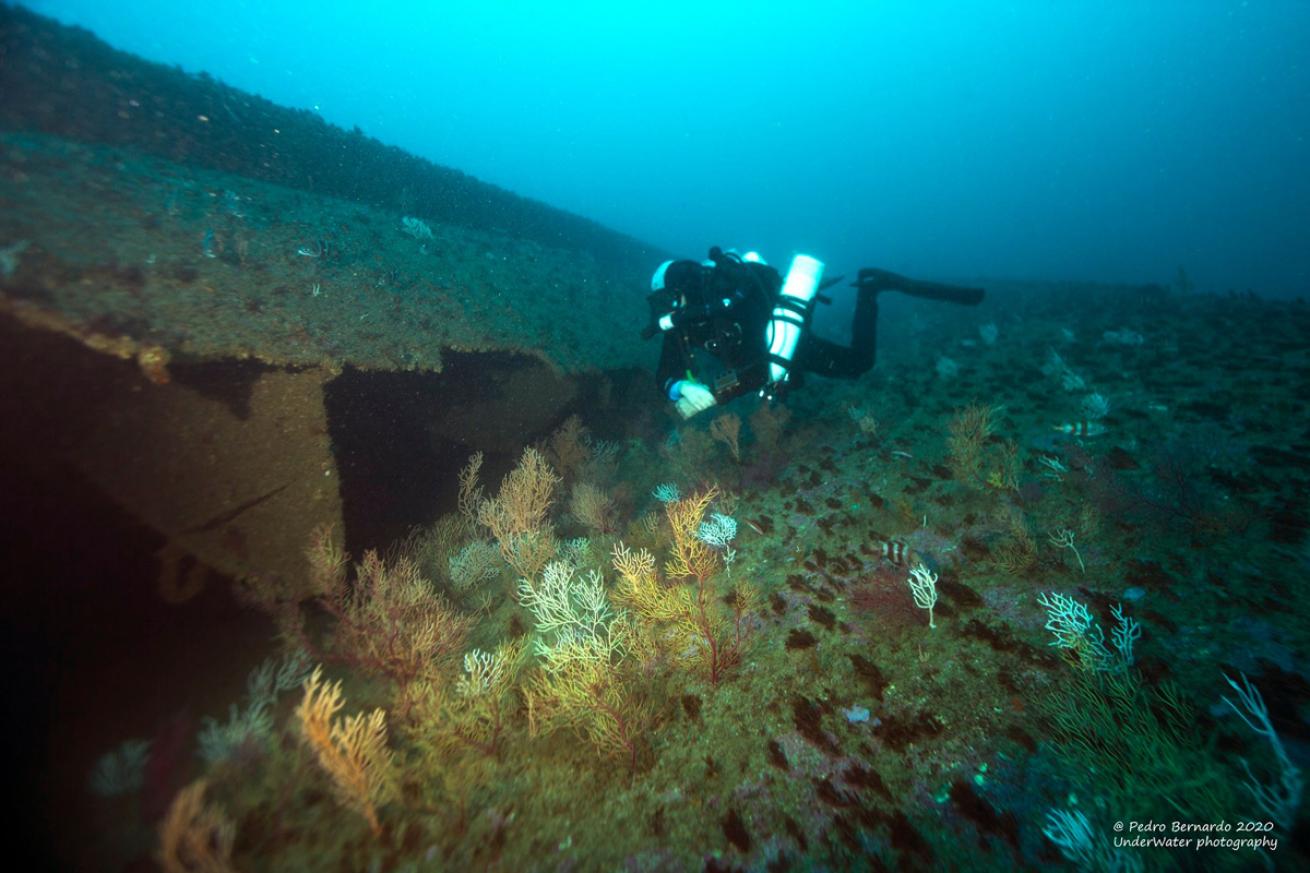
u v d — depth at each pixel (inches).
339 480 123.3
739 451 195.3
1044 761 71.1
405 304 160.4
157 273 109.6
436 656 107.7
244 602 110.3
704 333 160.2
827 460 180.5
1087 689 77.8
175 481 99.7
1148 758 66.6
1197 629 83.2
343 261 158.7
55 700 88.2
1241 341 203.6
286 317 123.6
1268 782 61.1
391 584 117.6
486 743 88.0
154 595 99.3
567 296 251.1
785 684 92.8
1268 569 90.5
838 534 136.0
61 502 87.9
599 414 226.4
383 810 77.7
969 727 78.2
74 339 86.4
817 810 71.9
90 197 117.2
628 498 182.9
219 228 136.0
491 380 173.8
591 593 114.3
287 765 83.4
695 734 86.5
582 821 74.9
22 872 71.2
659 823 73.4
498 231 272.8
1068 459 138.9
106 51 148.0
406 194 226.2
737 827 71.5
